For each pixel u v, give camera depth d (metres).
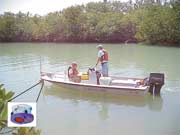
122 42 50.41
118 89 10.70
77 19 53.12
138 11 51.97
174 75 15.64
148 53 28.77
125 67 19.22
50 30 55.44
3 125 3.02
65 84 11.73
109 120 8.24
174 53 28.27
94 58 24.55
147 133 7.17
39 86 12.92
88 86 11.18
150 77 10.95
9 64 21.20
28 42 56.06
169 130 7.34
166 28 39.69
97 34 51.59
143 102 10.20
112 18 50.81
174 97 10.80
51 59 24.33
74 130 7.42
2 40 56.91
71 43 50.88
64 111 9.16
